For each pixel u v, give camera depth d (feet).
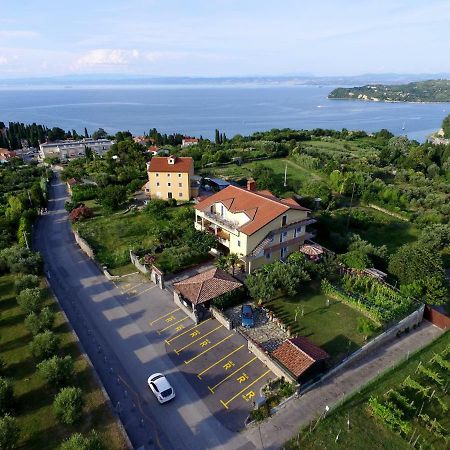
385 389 108.47
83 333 132.05
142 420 97.91
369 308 138.31
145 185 278.05
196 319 135.95
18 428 85.46
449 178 357.61
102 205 248.11
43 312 125.90
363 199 297.94
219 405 102.58
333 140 547.08
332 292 150.61
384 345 128.57
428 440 93.91
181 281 148.46
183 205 259.39
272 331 131.13
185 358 119.96
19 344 120.98
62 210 270.05
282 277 146.61
